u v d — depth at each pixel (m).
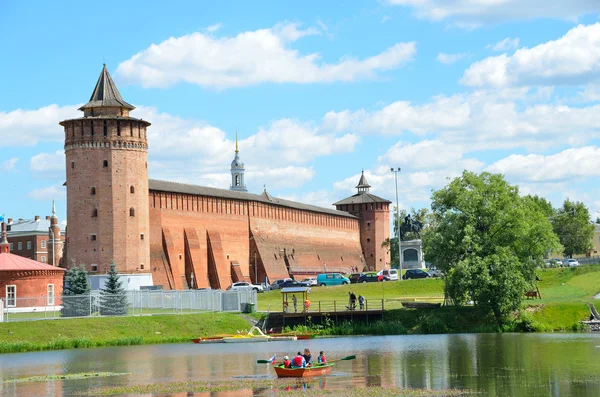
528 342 124.06
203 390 88.50
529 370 96.50
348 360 108.38
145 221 198.50
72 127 194.75
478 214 151.12
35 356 119.56
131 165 196.00
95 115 196.88
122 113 198.62
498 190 152.75
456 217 151.62
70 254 193.62
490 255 145.25
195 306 157.12
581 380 89.12
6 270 154.25
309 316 152.50
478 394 82.88
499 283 143.00
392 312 150.88
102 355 119.75
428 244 154.62
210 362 110.19
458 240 149.75
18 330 130.88
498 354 110.62
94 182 193.25
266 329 152.25
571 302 151.25
